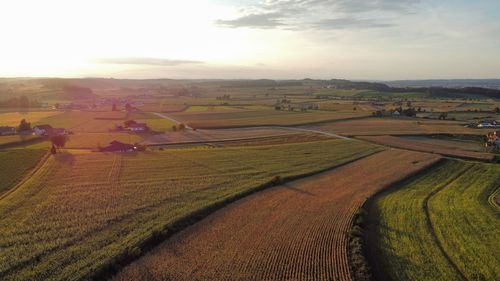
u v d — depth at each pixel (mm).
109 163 71312
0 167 67188
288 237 37750
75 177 60812
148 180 58969
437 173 66000
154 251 34812
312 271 31016
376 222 42406
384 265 32750
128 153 82125
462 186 57688
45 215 43500
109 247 35031
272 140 102188
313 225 40875
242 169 66438
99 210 45031
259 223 41562
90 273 30562
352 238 37188
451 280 30359
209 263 32344
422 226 41250
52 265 31891
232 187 54906
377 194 53062
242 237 37812
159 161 73250
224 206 47531
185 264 32188
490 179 61594
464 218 43812
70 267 31516
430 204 48906
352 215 43844
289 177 60844
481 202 49906
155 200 48781
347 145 91875
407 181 60719
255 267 31641
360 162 73312
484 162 75312
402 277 30844
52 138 87875
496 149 86562
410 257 34156
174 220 41562
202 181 58312
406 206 47750
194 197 50125
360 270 30969
